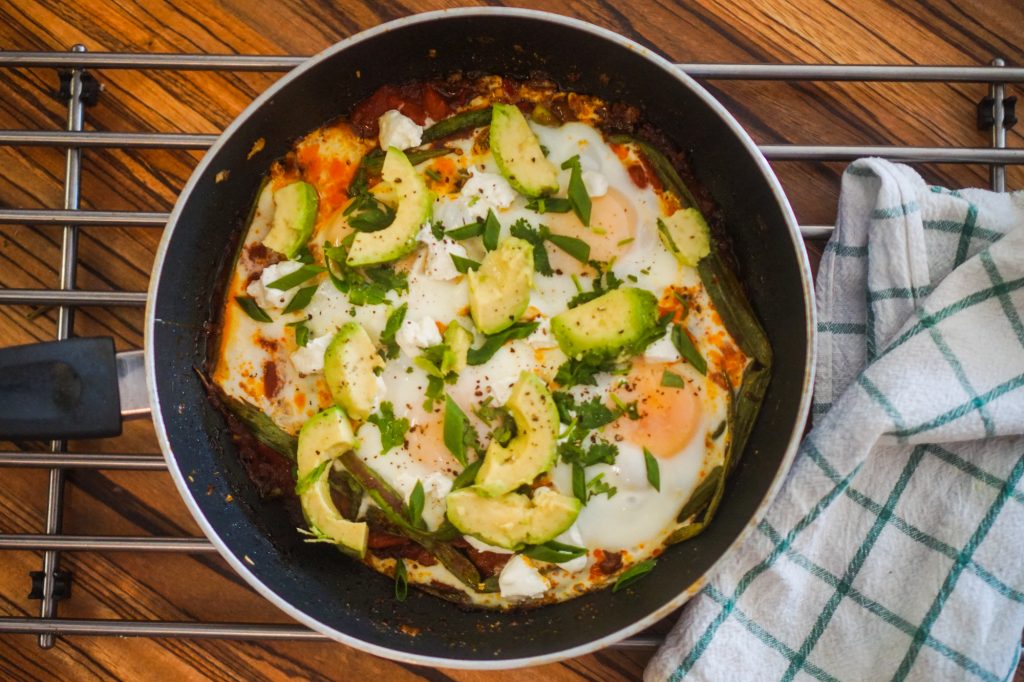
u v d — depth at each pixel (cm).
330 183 62
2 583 65
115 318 66
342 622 61
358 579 62
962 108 66
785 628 61
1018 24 66
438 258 61
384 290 61
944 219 61
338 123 63
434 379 61
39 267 66
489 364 61
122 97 66
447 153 62
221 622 64
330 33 66
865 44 66
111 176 66
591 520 61
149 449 65
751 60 66
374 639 60
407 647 60
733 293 62
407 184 61
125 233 66
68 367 57
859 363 63
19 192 66
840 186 65
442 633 61
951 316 60
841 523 61
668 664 60
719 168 61
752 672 60
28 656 65
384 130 62
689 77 59
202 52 66
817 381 62
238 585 65
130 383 59
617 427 61
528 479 59
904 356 60
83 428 57
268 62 63
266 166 62
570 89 63
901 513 61
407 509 61
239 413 62
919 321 60
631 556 61
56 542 62
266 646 65
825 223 65
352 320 62
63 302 63
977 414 59
